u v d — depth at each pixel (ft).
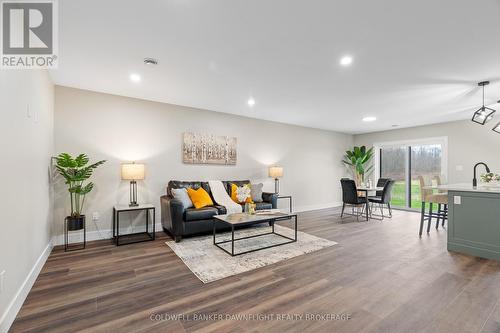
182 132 14.99
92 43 7.72
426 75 10.26
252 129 18.22
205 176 15.89
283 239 12.20
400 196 22.43
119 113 13.00
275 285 7.39
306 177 21.62
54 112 11.35
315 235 13.05
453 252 10.38
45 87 9.46
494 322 5.61
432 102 14.06
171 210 11.82
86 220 12.04
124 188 13.04
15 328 5.38
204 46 7.98
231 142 17.02
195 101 14.11
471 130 18.03
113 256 9.86
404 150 22.21
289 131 20.47
